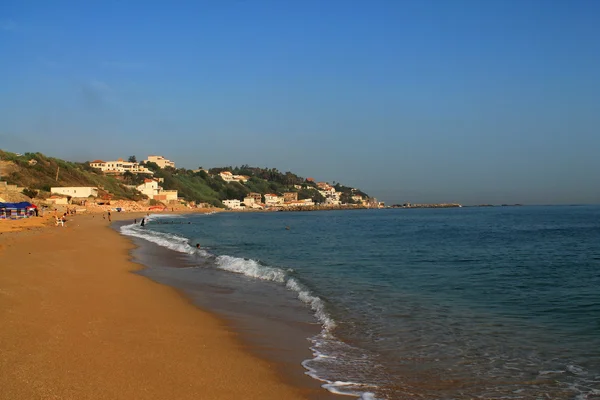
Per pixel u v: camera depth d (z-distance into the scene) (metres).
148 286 16.94
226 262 24.89
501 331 11.40
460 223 87.12
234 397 6.93
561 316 13.07
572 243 40.59
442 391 7.55
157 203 164.75
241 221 103.75
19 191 89.19
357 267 24.14
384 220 110.19
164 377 7.56
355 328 11.60
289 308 13.99
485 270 23.11
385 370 8.51
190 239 45.97
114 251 29.61
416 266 24.66
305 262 26.50
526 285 18.52
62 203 102.88
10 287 14.46
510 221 92.50
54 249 27.89
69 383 7.00
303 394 7.25
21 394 6.49
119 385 7.05
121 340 9.54
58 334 9.62
